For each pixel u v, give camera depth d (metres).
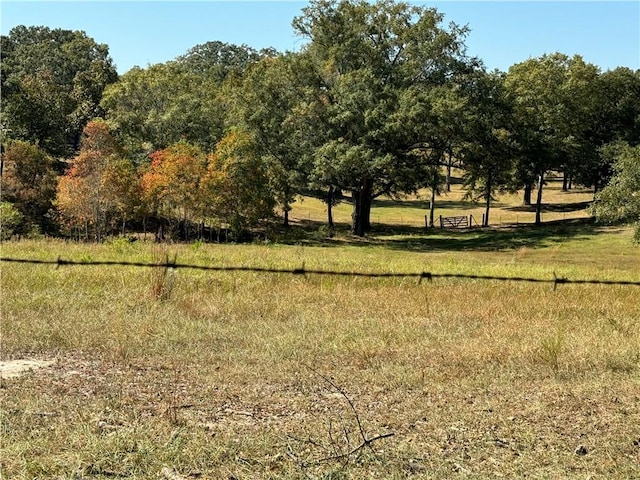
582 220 57.97
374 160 44.97
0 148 55.06
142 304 9.69
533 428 5.07
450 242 49.62
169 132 55.09
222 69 121.38
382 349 7.51
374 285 12.56
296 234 51.09
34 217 43.66
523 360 7.07
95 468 4.15
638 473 4.27
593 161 59.59
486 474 4.21
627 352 7.33
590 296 11.59
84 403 5.39
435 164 50.94
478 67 49.84
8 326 8.02
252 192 44.81
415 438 4.83
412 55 48.78
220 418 5.18
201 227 46.88
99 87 84.06
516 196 83.94
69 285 10.96
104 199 41.47
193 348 7.41
